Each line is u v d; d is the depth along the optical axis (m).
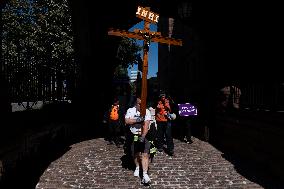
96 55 16.81
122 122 11.07
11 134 6.23
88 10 14.42
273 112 7.30
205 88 13.37
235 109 9.97
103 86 17.44
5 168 5.80
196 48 18.03
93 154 9.63
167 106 9.70
